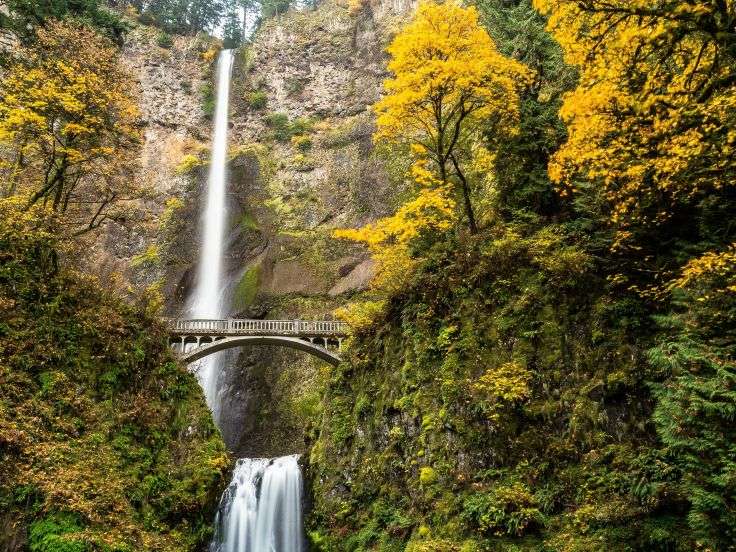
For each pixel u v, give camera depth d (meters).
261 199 53.59
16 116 21.00
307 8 77.56
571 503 12.11
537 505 12.52
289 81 62.69
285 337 29.42
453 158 20.80
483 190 23.88
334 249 47.06
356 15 64.56
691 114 9.93
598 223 15.31
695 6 8.97
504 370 14.77
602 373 13.20
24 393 16.94
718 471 8.70
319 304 43.50
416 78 19.17
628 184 12.05
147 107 60.44
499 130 20.00
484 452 14.48
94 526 15.39
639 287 13.56
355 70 60.31
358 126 54.12
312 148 56.22
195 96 63.56
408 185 35.81
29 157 26.08
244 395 41.50
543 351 14.77
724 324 10.18
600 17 11.06
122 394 20.02
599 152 11.78
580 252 14.88
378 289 22.22
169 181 56.44
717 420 9.02
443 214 20.44
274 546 22.75
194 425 21.75
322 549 18.36
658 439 11.52
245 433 39.31
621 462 11.70
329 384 24.39
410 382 17.73
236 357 43.88
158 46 65.31
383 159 48.69
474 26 19.61
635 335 13.04
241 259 50.44
